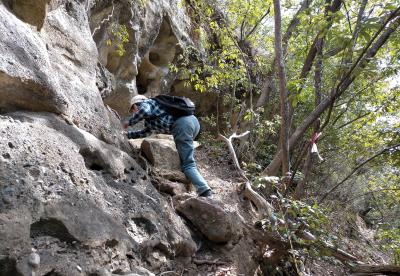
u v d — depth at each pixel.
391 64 4.04
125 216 2.74
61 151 2.52
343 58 3.68
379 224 5.57
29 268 1.74
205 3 7.63
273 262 4.02
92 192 2.56
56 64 3.32
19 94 2.58
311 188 7.38
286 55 7.88
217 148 7.22
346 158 8.15
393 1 3.29
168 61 7.27
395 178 6.89
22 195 1.96
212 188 5.07
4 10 2.69
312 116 5.24
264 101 8.40
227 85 8.27
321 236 3.76
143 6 5.89
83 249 2.09
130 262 2.45
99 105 3.63
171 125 3.87
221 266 3.32
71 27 3.80
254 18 8.09
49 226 2.01
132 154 3.84
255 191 5.27
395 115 6.41
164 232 2.99
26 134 2.35
